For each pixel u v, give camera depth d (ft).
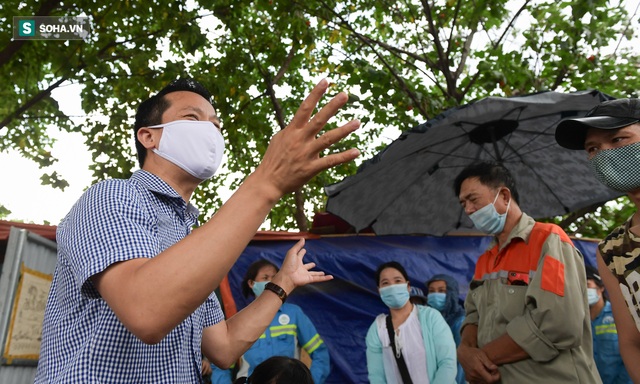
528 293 8.68
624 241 7.41
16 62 29.60
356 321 17.97
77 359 4.40
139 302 3.81
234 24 30.66
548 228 9.28
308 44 30.89
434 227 14.64
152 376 4.69
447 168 14.12
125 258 4.17
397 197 14.34
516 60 27.04
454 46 31.42
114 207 4.57
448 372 15.85
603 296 17.67
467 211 10.00
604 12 25.30
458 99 28.43
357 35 29.89
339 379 17.43
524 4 27.32
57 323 4.66
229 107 31.78
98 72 28.32
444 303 18.13
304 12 31.09
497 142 13.43
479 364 8.92
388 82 26.40
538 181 14.02
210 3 26.30
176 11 28.22
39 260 14.79
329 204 14.28
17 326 13.64
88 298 4.50
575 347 8.53
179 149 5.57
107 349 4.45
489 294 9.52
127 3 27.63
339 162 4.14
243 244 3.98
